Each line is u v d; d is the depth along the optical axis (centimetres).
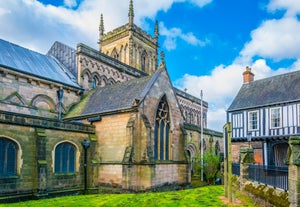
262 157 3198
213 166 3059
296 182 910
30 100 2611
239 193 1688
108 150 2277
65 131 2084
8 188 1658
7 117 1697
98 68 3441
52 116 2747
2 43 2836
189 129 3709
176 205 1335
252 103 3400
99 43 5181
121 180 2133
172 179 2442
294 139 958
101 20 5253
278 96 3206
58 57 3553
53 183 1928
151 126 2217
